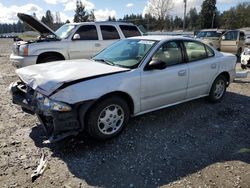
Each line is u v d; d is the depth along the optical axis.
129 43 4.77
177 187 2.88
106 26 8.92
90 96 3.44
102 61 4.52
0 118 4.68
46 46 7.78
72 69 3.88
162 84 4.32
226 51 15.08
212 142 3.90
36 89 3.50
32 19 7.97
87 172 3.12
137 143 3.82
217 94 5.62
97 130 3.65
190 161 3.38
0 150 3.56
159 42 4.43
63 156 3.45
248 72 9.34
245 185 2.91
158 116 4.83
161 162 3.35
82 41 8.39
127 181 2.97
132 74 3.92
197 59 5.04
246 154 3.56
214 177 3.05
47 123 3.58
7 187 2.84
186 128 4.36
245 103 5.73
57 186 2.87
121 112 3.90
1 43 31.95
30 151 3.56
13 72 9.54
